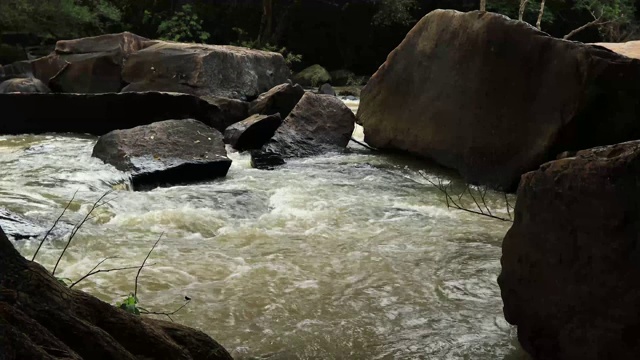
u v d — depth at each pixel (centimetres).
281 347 407
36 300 214
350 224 704
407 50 1104
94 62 1498
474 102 948
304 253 597
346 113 1184
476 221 730
